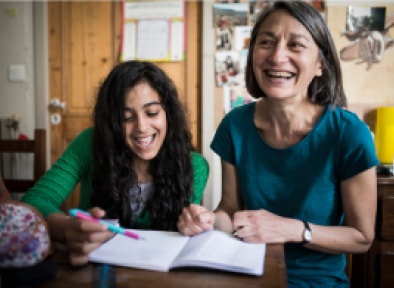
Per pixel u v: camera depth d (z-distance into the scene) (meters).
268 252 0.66
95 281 0.52
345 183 0.85
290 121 0.88
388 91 1.92
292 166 0.89
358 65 1.93
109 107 0.90
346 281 0.90
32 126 2.28
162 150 0.98
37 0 2.21
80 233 0.59
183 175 0.99
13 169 2.28
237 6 2.01
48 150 2.28
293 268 0.89
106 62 2.21
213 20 2.04
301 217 0.90
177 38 2.12
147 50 2.14
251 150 0.95
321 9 1.93
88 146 0.99
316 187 0.88
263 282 0.52
